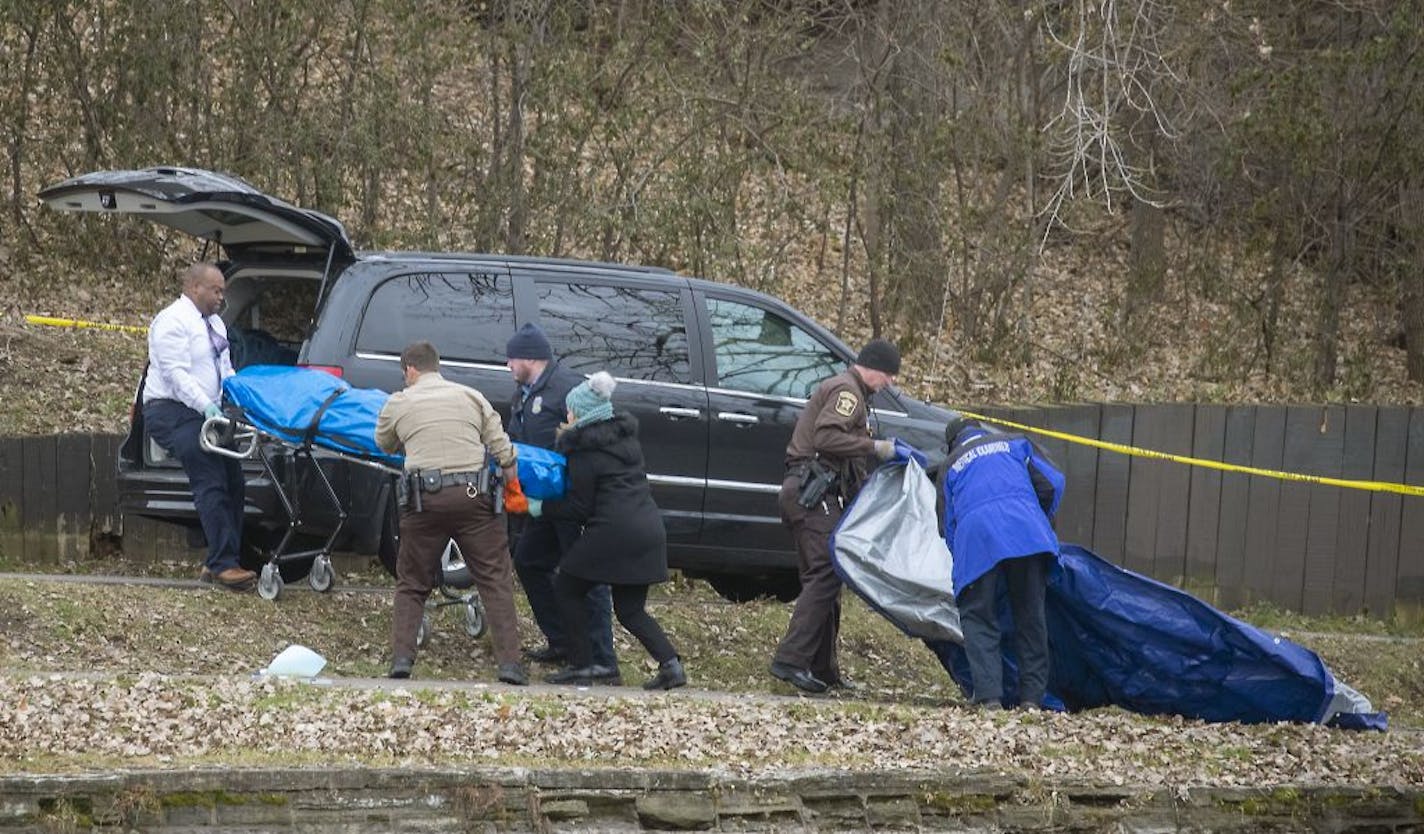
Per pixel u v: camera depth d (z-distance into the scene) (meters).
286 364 38.50
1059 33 69.00
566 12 59.09
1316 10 77.75
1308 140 69.88
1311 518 61.69
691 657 39.72
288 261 39.03
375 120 57.03
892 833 27.11
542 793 25.41
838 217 74.44
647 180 59.88
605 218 58.25
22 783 22.75
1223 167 71.56
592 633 35.56
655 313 39.94
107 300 58.16
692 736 28.86
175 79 58.41
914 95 66.06
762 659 40.47
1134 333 71.81
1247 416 60.78
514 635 33.47
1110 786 28.66
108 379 51.59
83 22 59.78
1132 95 72.50
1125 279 77.62
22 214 59.66
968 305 68.19
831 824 26.84
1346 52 71.12
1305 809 29.52
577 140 59.62
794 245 72.00
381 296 37.25
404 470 33.03
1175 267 79.56
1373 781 30.48
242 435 36.41
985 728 30.98
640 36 60.75
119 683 28.78
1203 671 34.84
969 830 27.53
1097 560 34.97
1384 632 59.50
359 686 30.47
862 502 35.53
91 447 44.88
